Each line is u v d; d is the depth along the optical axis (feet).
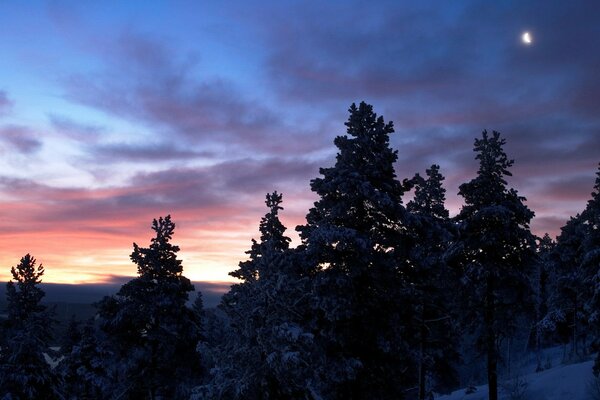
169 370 74.43
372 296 57.26
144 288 76.64
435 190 89.51
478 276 75.77
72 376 86.33
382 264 57.11
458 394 119.85
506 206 78.38
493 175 80.43
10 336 55.52
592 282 82.02
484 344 77.87
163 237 78.69
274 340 41.39
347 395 55.93
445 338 90.48
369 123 61.41
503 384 98.53
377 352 57.82
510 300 77.15
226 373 42.04
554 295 140.56
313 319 56.54
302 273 57.06
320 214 61.57
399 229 61.36
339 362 53.57
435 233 61.67
